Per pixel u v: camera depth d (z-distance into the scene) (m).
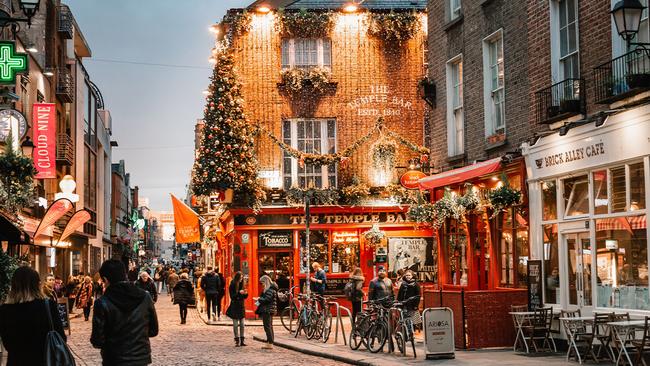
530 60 18.19
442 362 14.64
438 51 24.06
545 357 15.11
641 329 13.04
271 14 29.86
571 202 16.59
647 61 14.01
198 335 23.95
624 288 14.64
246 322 28.81
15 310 7.49
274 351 18.73
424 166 25.42
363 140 29.77
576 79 15.95
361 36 30.12
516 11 19.06
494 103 20.56
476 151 21.36
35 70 31.80
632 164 14.41
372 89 30.05
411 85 30.17
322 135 29.94
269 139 29.62
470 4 21.66
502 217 19.91
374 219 30.19
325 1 31.16
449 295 17.20
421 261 30.25
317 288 26.19
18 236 16.31
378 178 29.97
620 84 14.35
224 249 38.00
